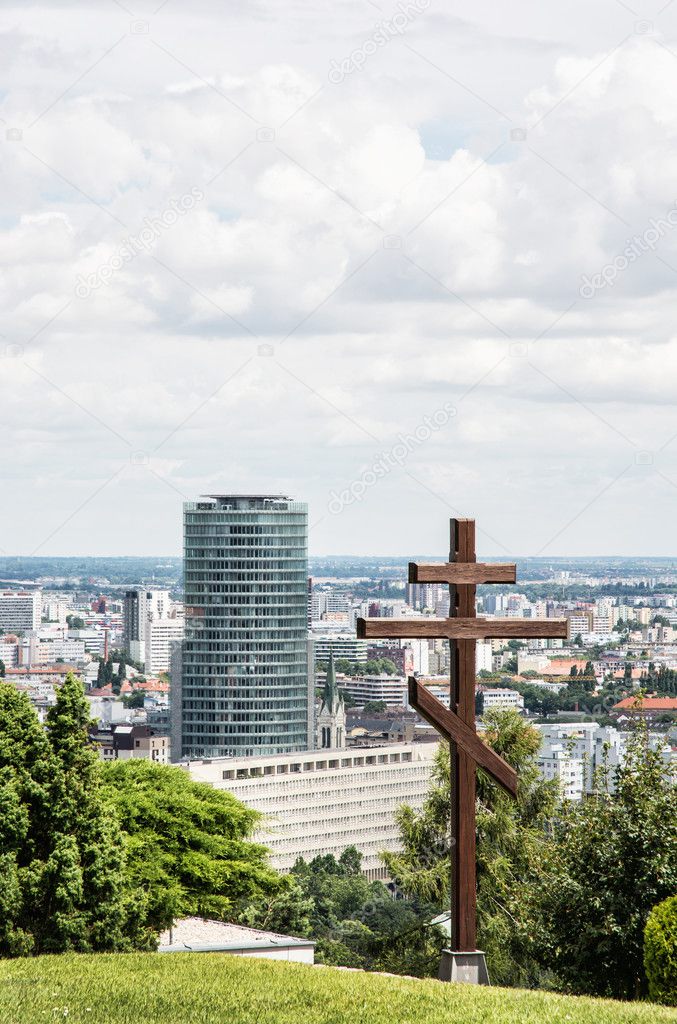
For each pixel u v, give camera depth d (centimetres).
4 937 2812
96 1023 1902
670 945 2209
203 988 2136
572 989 2617
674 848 2570
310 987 2150
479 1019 1912
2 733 3005
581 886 2628
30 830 2956
